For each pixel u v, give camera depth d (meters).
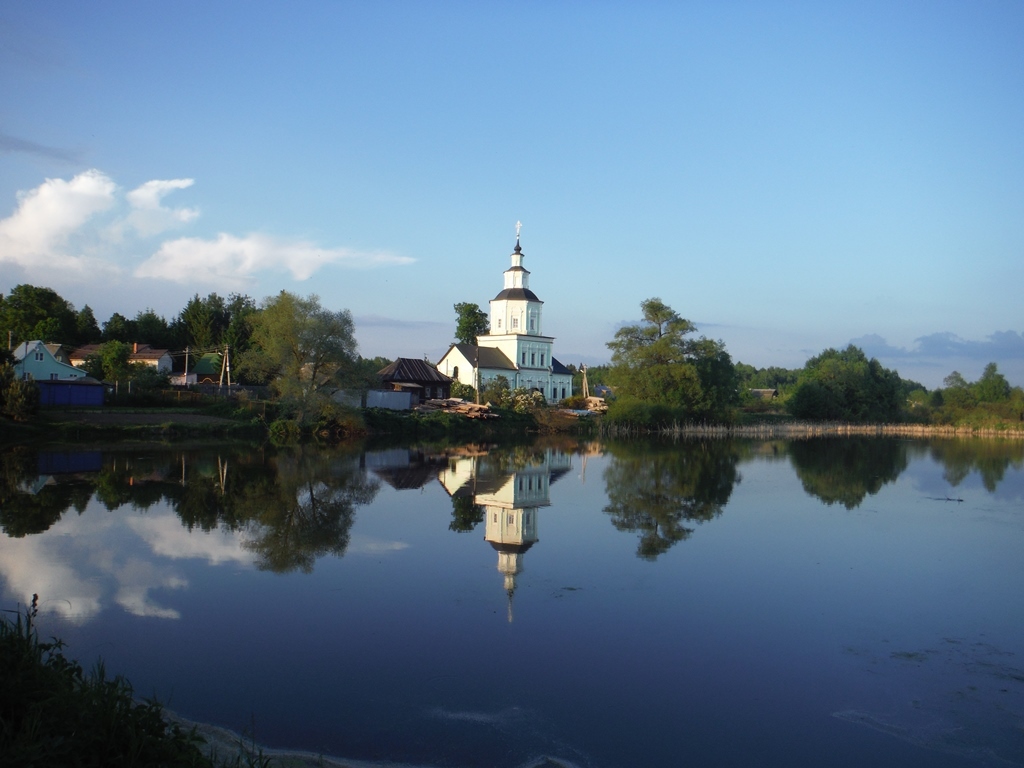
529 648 14.17
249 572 19.09
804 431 100.19
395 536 23.83
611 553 22.00
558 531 25.23
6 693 8.64
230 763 9.31
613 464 48.59
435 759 10.09
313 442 58.81
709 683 12.78
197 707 11.43
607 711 11.65
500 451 57.34
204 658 13.39
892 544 23.83
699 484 38.50
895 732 11.16
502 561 20.73
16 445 47.06
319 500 30.33
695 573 19.88
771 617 16.33
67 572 18.67
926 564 21.23
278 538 23.06
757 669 13.43
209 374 101.94
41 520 24.83
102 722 8.33
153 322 115.25
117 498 29.38
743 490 36.41
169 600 16.69
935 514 29.64
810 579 19.47
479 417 77.00
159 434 54.81
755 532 25.56
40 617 15.34
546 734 10.84
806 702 12.12
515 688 12.38
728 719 11.47
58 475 35.16
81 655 13.40
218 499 29.77
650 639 14.82
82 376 72.38
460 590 17.83
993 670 13.54
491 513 28.52
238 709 11.40
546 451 58.53
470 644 14.32
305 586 17.92
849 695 12.41
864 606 17.23
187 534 23.31
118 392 67.06
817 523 27.38
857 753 10.54
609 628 15.38
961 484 39.78
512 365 99.44
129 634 14.52
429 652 13.87
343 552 21.47
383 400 78.12
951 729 11.28
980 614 16.73
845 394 112.12
